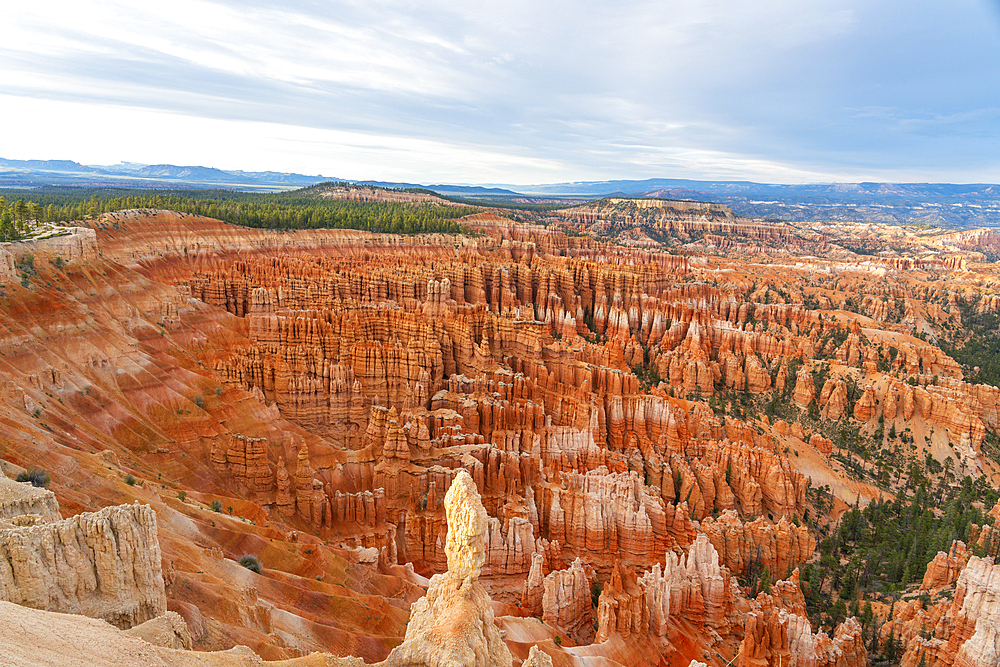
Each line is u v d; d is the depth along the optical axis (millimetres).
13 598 24891
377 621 46188
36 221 114750
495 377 100875
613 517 74312
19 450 42562
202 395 75625
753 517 91375
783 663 55469
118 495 44219
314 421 88125
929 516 93438
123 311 83938
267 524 59094
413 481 73938
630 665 51750
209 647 31344
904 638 60750
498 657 26453
